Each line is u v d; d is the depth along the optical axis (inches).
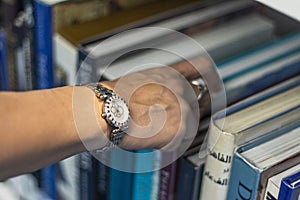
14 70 28.4
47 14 24.6
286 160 19.5
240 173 20.0
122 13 26.4
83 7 25.3
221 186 21.0
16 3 26.0
